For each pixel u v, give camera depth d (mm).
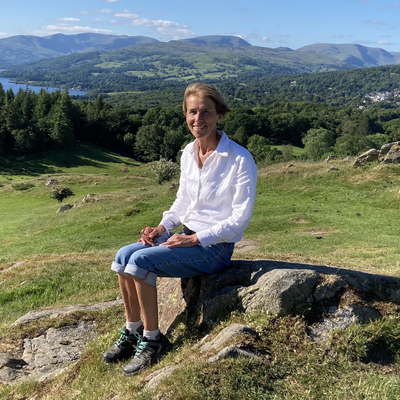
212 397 2182
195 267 3129
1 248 19969
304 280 2918
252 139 89875
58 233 22062
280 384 2264
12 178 65750
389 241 12156
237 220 2904
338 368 2391
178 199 3502
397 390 2156
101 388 2953
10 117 82312
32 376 3906
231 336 2641
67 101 102000
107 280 8883
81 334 4723
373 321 2701
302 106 189750
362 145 75938
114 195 33031
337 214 17000
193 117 2959
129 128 114312
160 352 3117
